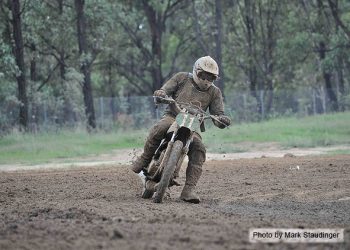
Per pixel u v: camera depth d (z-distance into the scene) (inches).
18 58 2834.6
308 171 1326.3
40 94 3174.2
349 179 1184.8
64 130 2812.5
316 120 3132.4
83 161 1945.1
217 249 548.1
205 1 4119.1
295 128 2834.6
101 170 1471.5
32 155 2161.7
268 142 2453.2
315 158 1654.8
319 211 866.8
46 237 613.9
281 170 1353.3
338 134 2694.4
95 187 1128.2
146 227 656.4
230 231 632.4
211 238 593.3
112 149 2357.3
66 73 3218.5
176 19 4495.6
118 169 1481.3
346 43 3722.9
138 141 2524.6
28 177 1331.2
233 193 1039.6
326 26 3966.5
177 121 873.5
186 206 866.1
